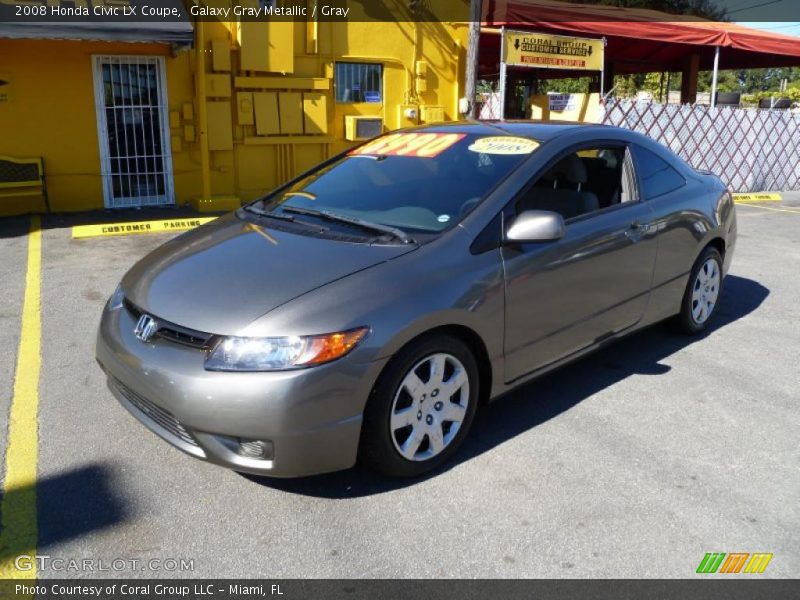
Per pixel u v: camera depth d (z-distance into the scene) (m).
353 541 2.70
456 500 2.96
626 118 12.38
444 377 3.14
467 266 3.16
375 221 3.49
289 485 3.06
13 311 5.32
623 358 4.59
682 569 2.56
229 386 2.64
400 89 11.62
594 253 3.76
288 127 10.72
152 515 2.84
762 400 3.97
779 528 2.80
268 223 3.64
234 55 10.23
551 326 3.59
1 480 3.06
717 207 4.86
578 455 3.34
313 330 2.70
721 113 13.16
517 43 11.28
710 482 3.12
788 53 14.13
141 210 9.98
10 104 9.15
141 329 2.95
